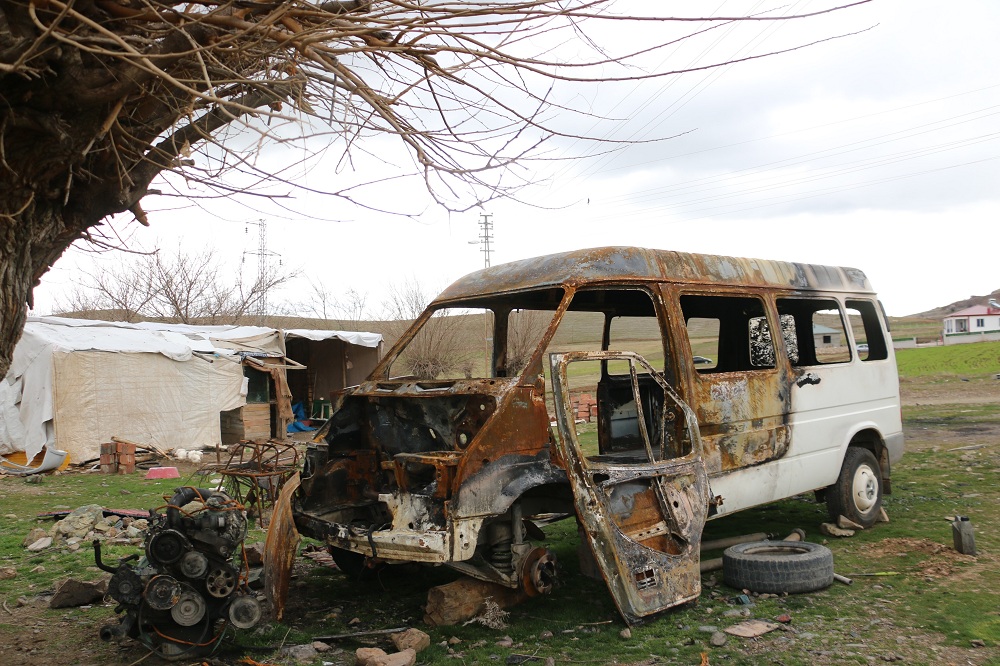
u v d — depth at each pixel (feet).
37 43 7.09
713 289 20.01
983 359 123.03
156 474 41.63
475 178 8.47
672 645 14.94
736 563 18.31
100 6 8.39
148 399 51.19
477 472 15.01
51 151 9.20
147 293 93.50
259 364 59.98
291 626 16.67
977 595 17.01
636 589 15.49
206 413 54.75
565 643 15.23
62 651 15.34
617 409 23.29
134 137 10.02
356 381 75.56
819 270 24.22
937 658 13.75
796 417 21.52
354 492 19.19
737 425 19.60
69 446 46.68
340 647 15.46
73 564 22.25
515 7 7.54
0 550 24.31
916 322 325.83
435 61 8.59
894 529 23.52
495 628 16.10
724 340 25.20
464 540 14.64
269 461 29.50
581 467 15.64
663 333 18.60
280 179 8.75
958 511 25.68
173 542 14.34
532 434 16.01
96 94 8.83
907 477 32.76
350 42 8.59
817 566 17.78
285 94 9.16
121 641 15.80
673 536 16.84
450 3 7.63
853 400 23.86
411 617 17.21
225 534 14.85
